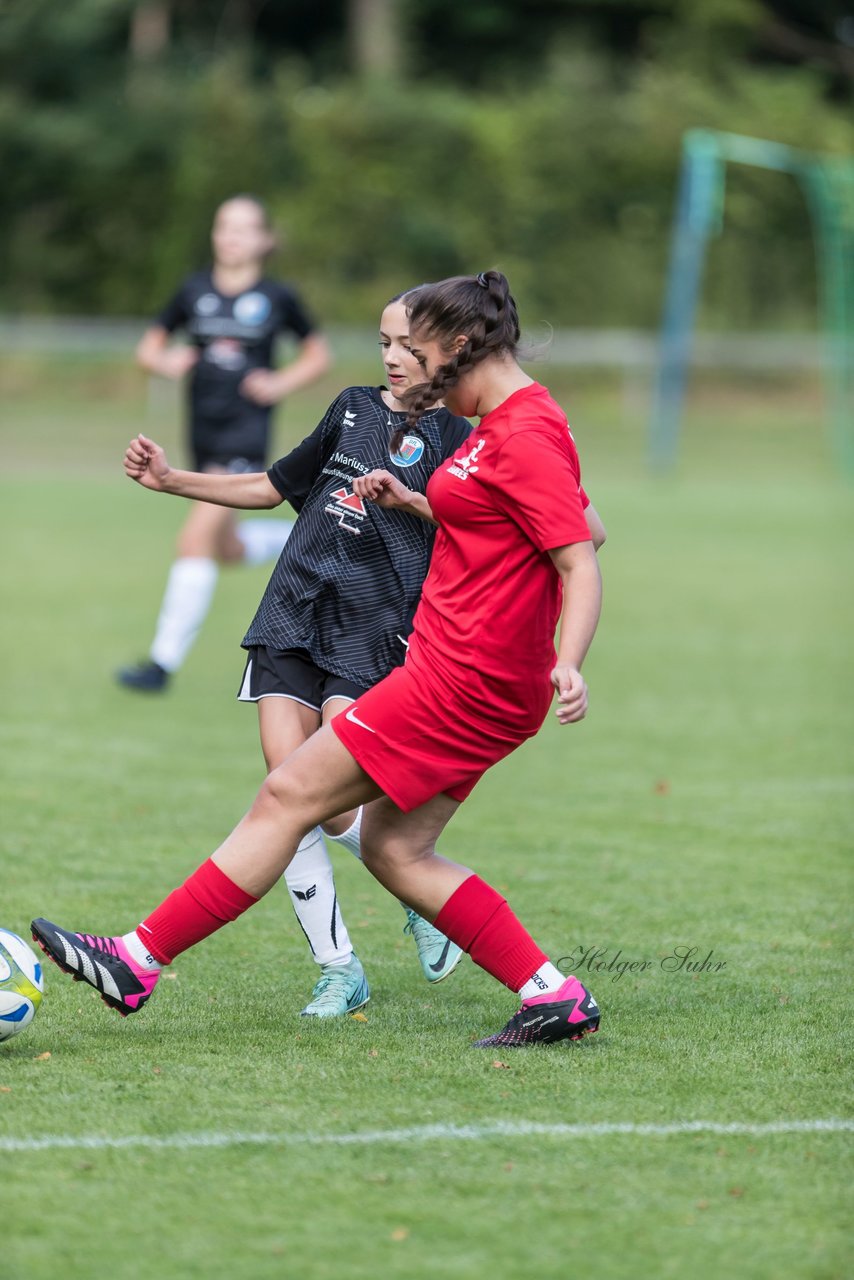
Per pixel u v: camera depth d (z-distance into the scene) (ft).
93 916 59.16
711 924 60.54
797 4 485.97
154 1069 43.47
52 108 414.00
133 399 328.70
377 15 463.42
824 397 353.31
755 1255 33.32
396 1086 42.50
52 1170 36.68
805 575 180.65
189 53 465.88
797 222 414.00
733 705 110.42
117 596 155.53
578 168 421.18
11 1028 44.21
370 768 43.91
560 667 40.88
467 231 414.41
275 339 110.63
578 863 69.82
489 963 46.09
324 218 407.44
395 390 48.70
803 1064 44.86
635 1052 45.75
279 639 50.55
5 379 327.47
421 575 50.80
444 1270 32.48
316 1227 34.22
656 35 475.31
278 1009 49.60
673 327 343.67
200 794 81.30
